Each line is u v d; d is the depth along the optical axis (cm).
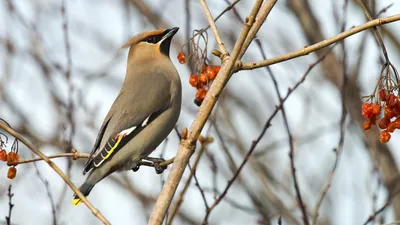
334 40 809
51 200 1122
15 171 898
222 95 1451
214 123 1254
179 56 948
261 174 1380
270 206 1445
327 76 1427
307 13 1474
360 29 803
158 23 1570
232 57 787
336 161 1140
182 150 795
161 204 776
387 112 827
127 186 1504
